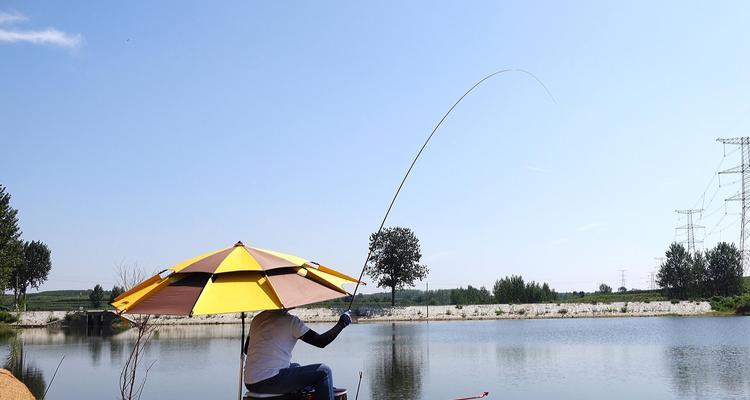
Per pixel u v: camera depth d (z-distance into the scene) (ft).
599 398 97.71
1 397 35.83
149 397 98.53
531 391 104.01
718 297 343.05
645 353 158.81
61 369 130.21
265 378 21.47
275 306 19.65
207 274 21.02
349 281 24.63
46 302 352.69
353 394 102.22
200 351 169.89
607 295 409.49
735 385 107.65
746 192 323.98
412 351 169.37
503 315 332.60
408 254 328.49
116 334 233.55
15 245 232.94
